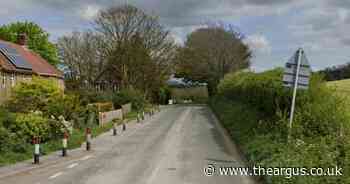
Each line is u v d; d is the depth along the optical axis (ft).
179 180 44.16
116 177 46.34
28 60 144.87
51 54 240.32
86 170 51.42
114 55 229.66
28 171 51.13
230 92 161.58
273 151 48.39
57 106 96.02
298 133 51.83
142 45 230.89
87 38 244.42
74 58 245.65
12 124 69.46
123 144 80.07
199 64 290.35
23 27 233.96
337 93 55.21
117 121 129.90
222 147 72.64
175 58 247.70
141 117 151.43
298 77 50.70
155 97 281.95
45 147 70.64
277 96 64.64
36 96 96.63
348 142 42.27
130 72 231.50
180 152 66.74
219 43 285.43
